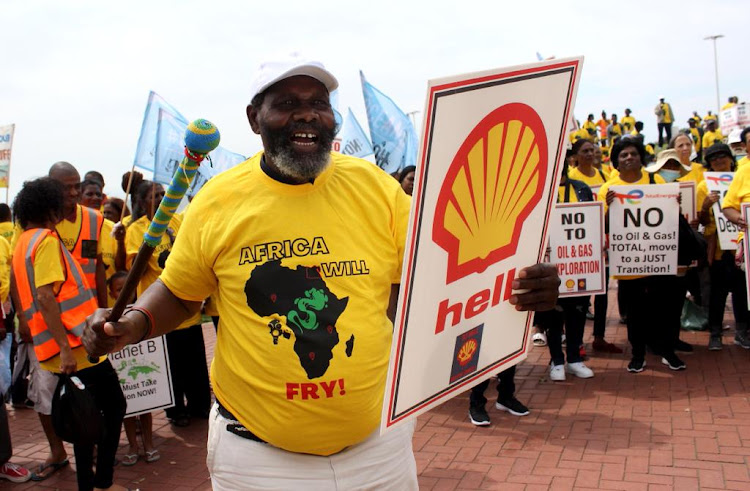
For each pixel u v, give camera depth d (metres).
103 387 4.00
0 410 4.55
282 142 1.99
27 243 3.90
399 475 2.19
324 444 2.03
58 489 4.60
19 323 4.57
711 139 19.61
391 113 8.50
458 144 1.62
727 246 6.24
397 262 2.17
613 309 9.34
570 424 5.04
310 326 1.99
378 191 2.14
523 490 4.05
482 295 1.88
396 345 1.67
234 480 2.13
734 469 4.06
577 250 6.03
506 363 2.07
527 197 1.90
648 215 5.98
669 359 6.16
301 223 2.04
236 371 2.06
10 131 8.34
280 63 1.99
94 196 6.41
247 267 2.03
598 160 9.59
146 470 4.78
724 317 8.18
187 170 1.77
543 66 1.74
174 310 2.20
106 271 5.27
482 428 5.12
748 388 5.46
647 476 4.08
